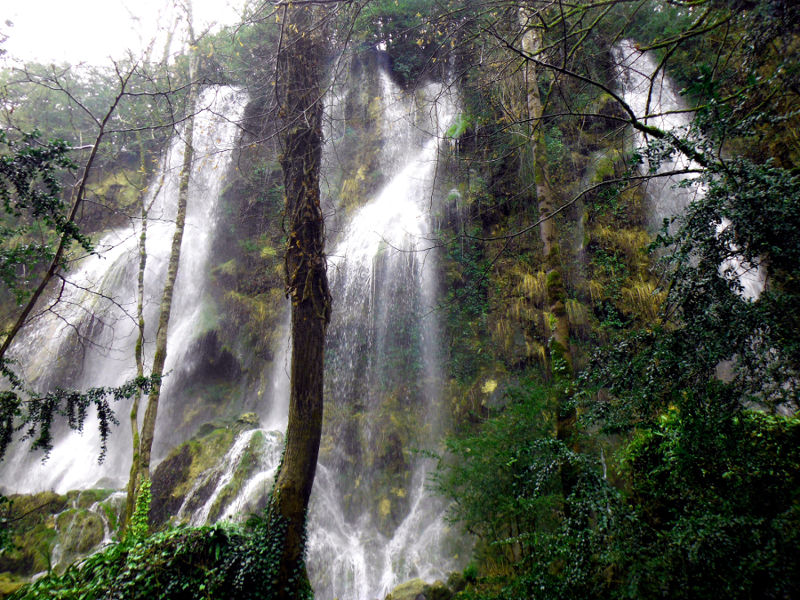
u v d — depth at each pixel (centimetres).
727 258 328
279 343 1358
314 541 895
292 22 576
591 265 1080
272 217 1559
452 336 1145
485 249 1212
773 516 290
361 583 840
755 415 367
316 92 579
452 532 835
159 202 1767
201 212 1662
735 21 438
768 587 255
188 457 1024
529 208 1174
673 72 842
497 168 1128
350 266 1307
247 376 1370
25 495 992
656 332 368
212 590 438
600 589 313
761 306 296
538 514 503
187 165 957
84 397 600
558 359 557
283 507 485
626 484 454
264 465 975
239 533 484
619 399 372
